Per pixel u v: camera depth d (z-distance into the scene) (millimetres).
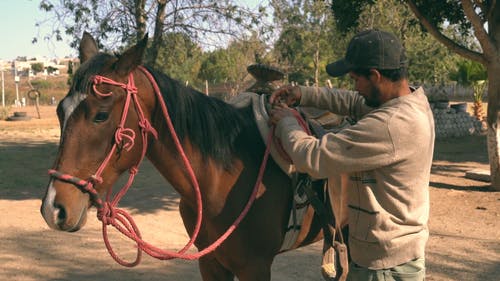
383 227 1907
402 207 1887
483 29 7754
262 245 2451
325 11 26859
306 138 2039
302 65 29500
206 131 2371
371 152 1837
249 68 2807
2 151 13398
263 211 2434
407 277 1932
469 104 29375
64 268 4699
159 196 8078
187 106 2338
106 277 4469
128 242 5551
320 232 2883
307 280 4406
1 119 24156
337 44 28469
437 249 5246
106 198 2178
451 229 6039
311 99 2609
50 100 44344
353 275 2068
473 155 12500
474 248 5273
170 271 4625
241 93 2746
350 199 2008
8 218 6590
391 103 1891
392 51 1872
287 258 5012
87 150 2016
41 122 22625
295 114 2283
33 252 5172
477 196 7820
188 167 2275
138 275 4516
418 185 1892
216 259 2674
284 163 2414
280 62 26578
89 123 2014
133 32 13133
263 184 2455
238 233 2396
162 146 2293
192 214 2576
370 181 1920
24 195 8141
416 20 10070
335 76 1979
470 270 4621
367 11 21531
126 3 12859
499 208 7039
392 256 1919
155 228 6176
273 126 2400
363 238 1964
